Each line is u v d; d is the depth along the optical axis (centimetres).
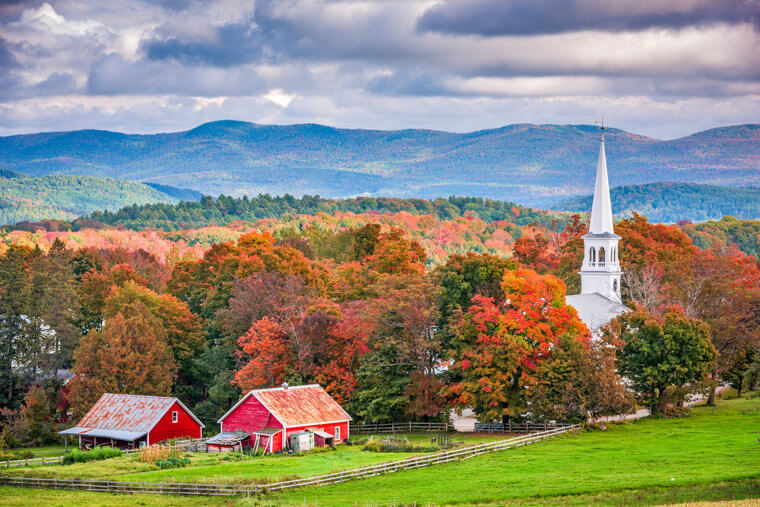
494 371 12425
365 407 13350
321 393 12950
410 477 9794
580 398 12144
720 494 8412
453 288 13912
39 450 13538
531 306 12912
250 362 14088
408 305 13238
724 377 15075
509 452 11019
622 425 12681
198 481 9544
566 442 11506
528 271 13388
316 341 14188
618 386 12300
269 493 9162
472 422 13875
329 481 9619
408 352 13388
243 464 10800
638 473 9456
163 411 13162
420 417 13662
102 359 14600
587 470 9731
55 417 15275
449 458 10650
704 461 9900
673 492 8619
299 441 11925
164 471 10488
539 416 12244
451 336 13500
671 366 13150
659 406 13388
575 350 12312
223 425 12669
